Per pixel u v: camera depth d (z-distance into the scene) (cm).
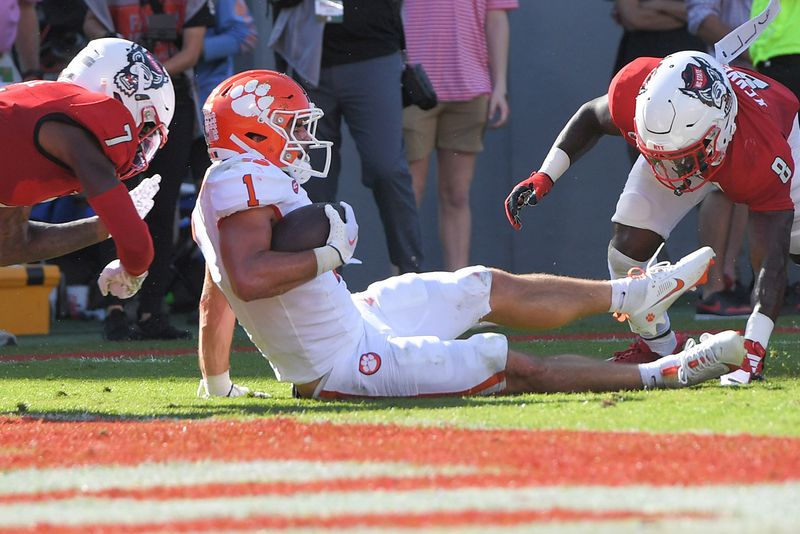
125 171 1382
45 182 1318
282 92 1352
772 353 1850
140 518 763
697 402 1259
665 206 1638
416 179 2839
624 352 1642
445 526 716
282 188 1303
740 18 2803
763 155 1445
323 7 2409
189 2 2547
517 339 2430
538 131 3762
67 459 995
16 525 749
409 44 2794
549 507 762
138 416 1301
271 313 1344
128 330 2742
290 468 925
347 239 1299
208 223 1307
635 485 829
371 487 840
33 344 2672
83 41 2947
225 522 743
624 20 2889
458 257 2898
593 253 3756
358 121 2484
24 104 1308
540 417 1162
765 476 851
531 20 3756
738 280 3042
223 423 1168
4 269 2906
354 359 1360
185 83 2558
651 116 1423
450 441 1017
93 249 3441
